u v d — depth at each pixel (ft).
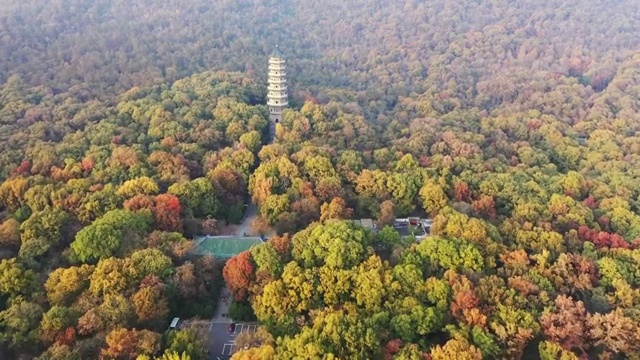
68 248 328.70
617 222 390.01
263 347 241.35
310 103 584.81
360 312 275.80
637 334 255.50
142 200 363.97
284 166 433.89
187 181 403.13
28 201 372.17
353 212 415.85
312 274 293.23
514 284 290.35
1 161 433.89
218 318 303.07
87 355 242.99
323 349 238.68
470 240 331.16
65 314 259.19
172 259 314.14
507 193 419.95
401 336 260.01
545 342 251.60
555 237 344.49
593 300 291.38
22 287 285.64
